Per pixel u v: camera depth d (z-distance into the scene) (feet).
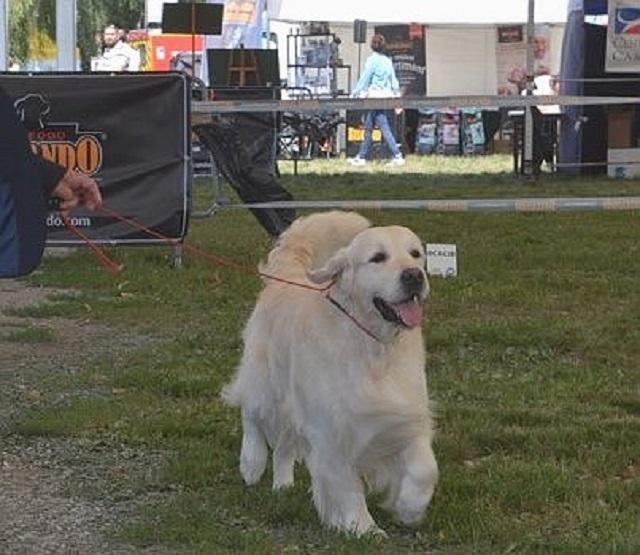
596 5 87.92
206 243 52.26
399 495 18.60
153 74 44.83
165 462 23.32
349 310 18.39
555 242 53.83
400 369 18.48
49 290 42.98
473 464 23.04
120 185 45.06
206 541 18.92
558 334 34.17
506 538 18.90
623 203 42.88
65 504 21.03
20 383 29.66
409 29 120.57
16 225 17.90
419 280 17.89
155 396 28.32
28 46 98.27
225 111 56.95
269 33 114.42
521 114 88.12
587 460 23.06
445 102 56.03
